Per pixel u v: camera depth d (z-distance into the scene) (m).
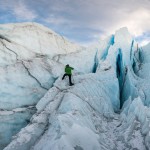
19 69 11.92
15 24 14.04
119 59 14.15
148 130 8.67
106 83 12.27
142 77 14.38
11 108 10.88
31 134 8.90
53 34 14.94
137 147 8.45
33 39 13.80
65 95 10.23
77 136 7.96
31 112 10.94
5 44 12.74
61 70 12.90
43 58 13.08
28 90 11.55
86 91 11.01
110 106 11.66
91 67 14.03
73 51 15.04
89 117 9.63
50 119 9.27
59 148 7.49
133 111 10.01
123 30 15.02
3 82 11.20
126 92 13.18
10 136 10.20
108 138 9.12
